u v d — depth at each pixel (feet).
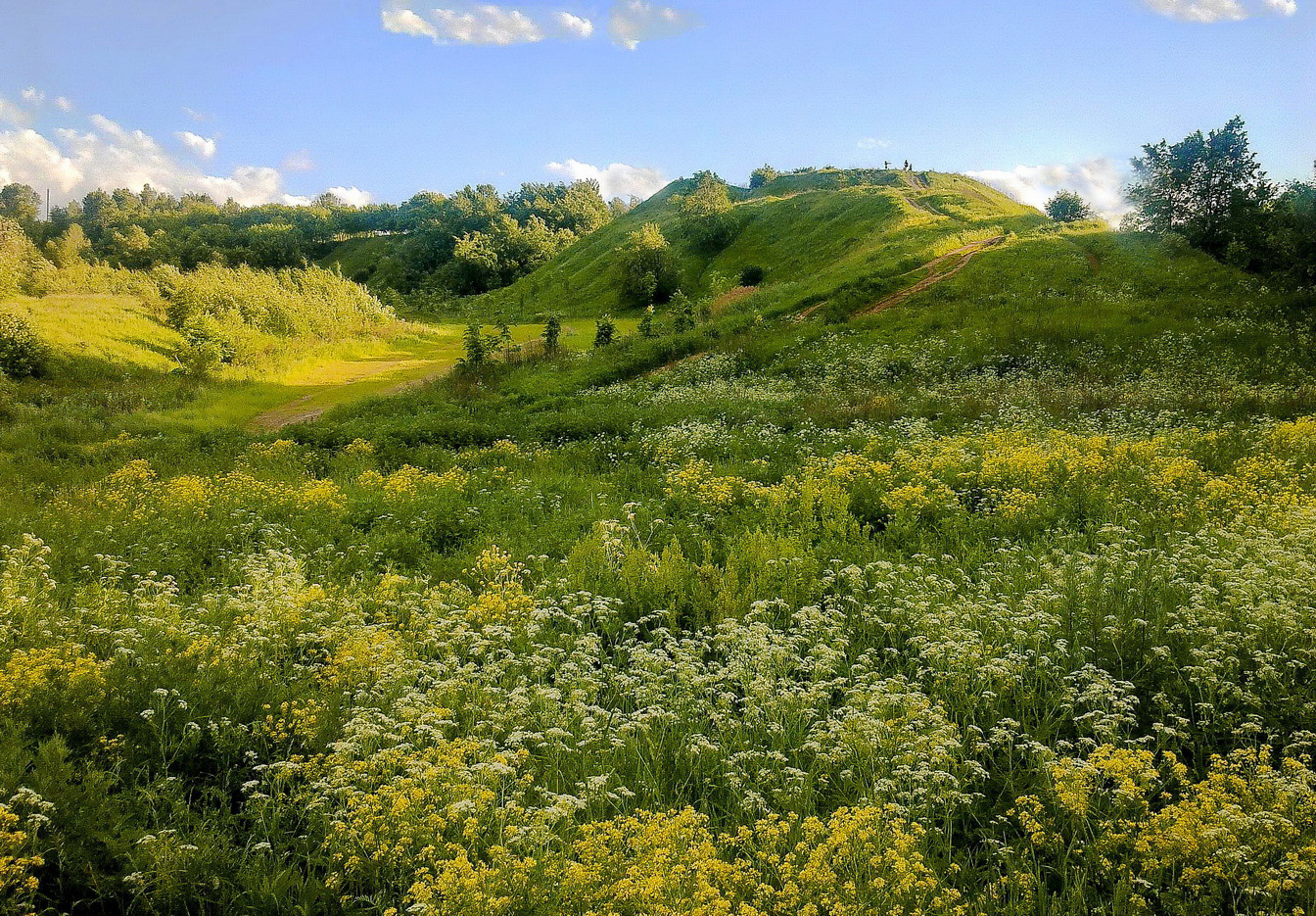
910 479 43.37
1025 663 22.13
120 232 452.76
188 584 33.71
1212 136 147.74
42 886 15.10
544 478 51.37
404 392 100.94
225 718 19.52
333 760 18.20
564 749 19.56
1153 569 27.53
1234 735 18.74
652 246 239.50
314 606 27.91
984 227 177.78
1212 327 92.48
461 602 29.48
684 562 32.42
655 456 57.72
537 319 232.94
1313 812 14.87
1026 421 60.44
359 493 47.42
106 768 18.24
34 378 100.42
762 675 21.85
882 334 103.96
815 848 14.99
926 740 17.70
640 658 23.50
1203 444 48.34
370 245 570.87
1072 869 15.62
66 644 22.53
